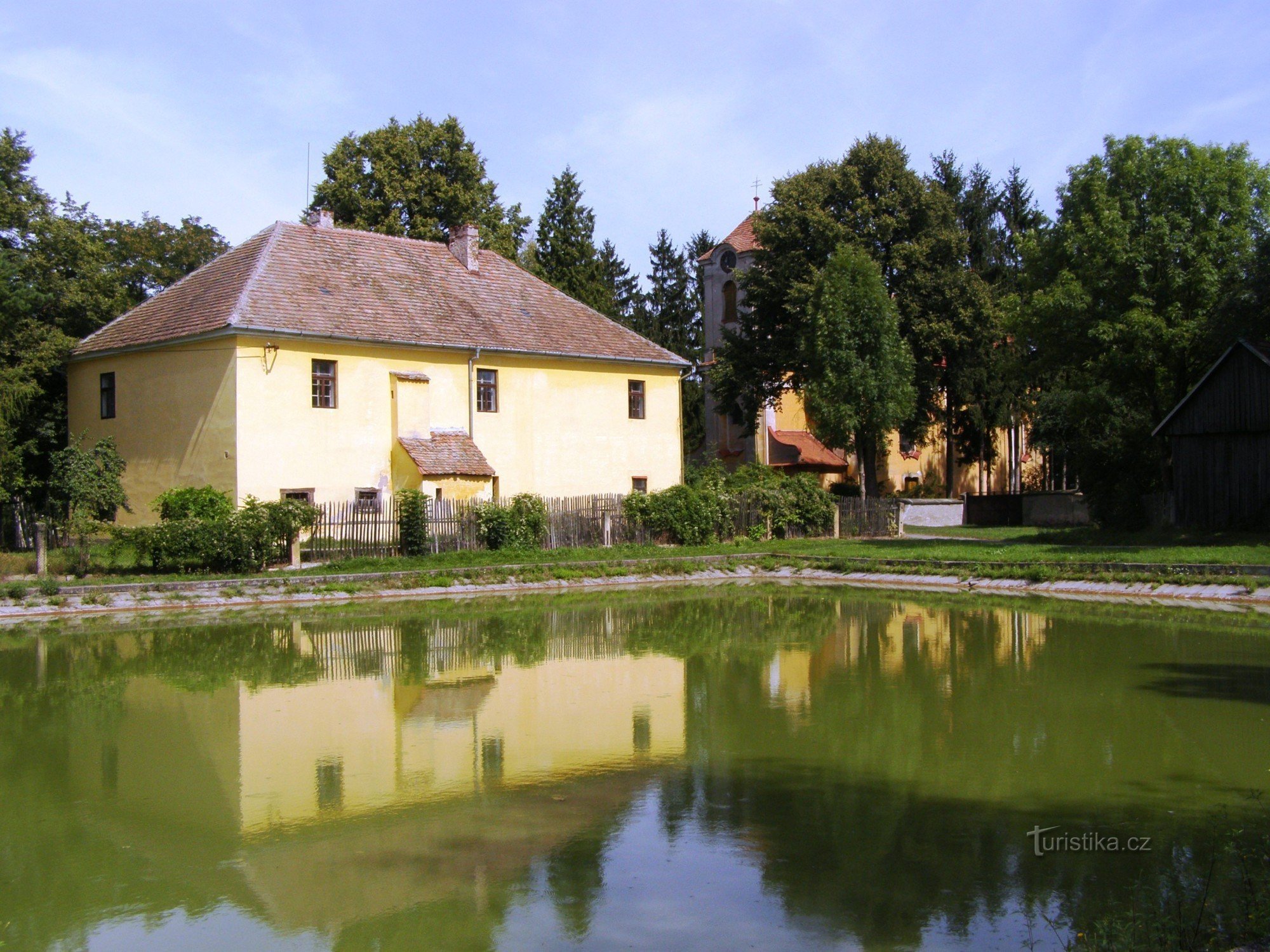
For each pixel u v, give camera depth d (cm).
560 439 3806
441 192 4888
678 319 8206
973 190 5925
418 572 2877
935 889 788
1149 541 3356
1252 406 3206
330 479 3198
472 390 3531
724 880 814
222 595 2548
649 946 707
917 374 4634
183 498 2798
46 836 930
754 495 3950
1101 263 3638
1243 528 3259
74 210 4138
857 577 3161
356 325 3266
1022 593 2748
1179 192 3616
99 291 3719
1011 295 4350
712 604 2638
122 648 1927
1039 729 1258
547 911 765
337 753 1191
